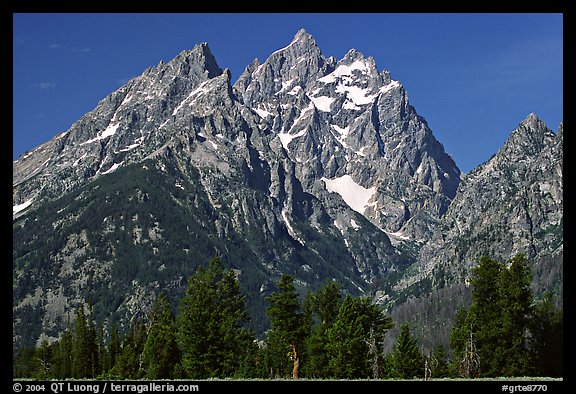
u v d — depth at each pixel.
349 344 155.25
